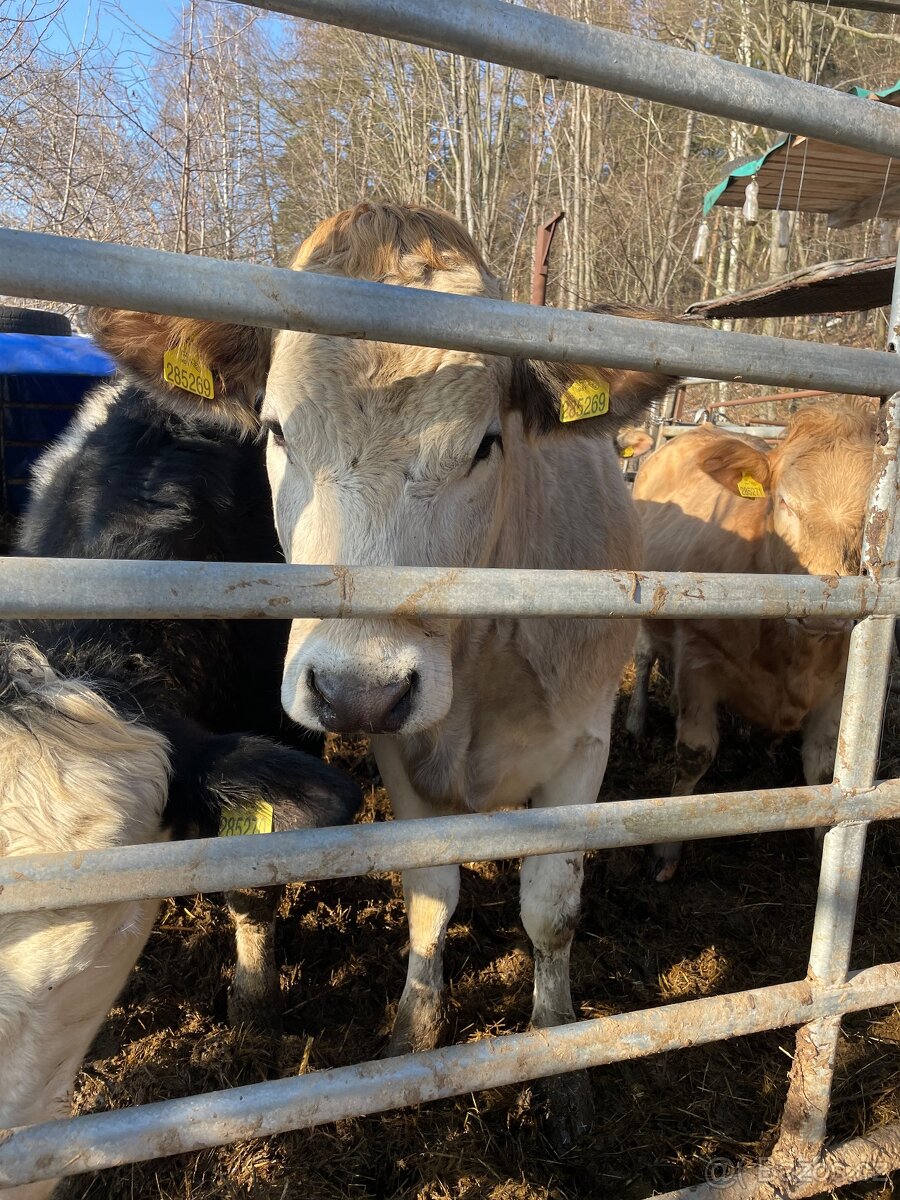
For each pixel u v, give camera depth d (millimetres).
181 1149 1223
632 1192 2158
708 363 1301
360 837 1251
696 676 3719
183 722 1703
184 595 1115
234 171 10305
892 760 4289
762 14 12773
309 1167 2154
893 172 4719
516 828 1327
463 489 1810
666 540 4504
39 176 7660
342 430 1695
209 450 2557
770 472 3717
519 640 2287
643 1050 1455
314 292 1104
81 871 1141
